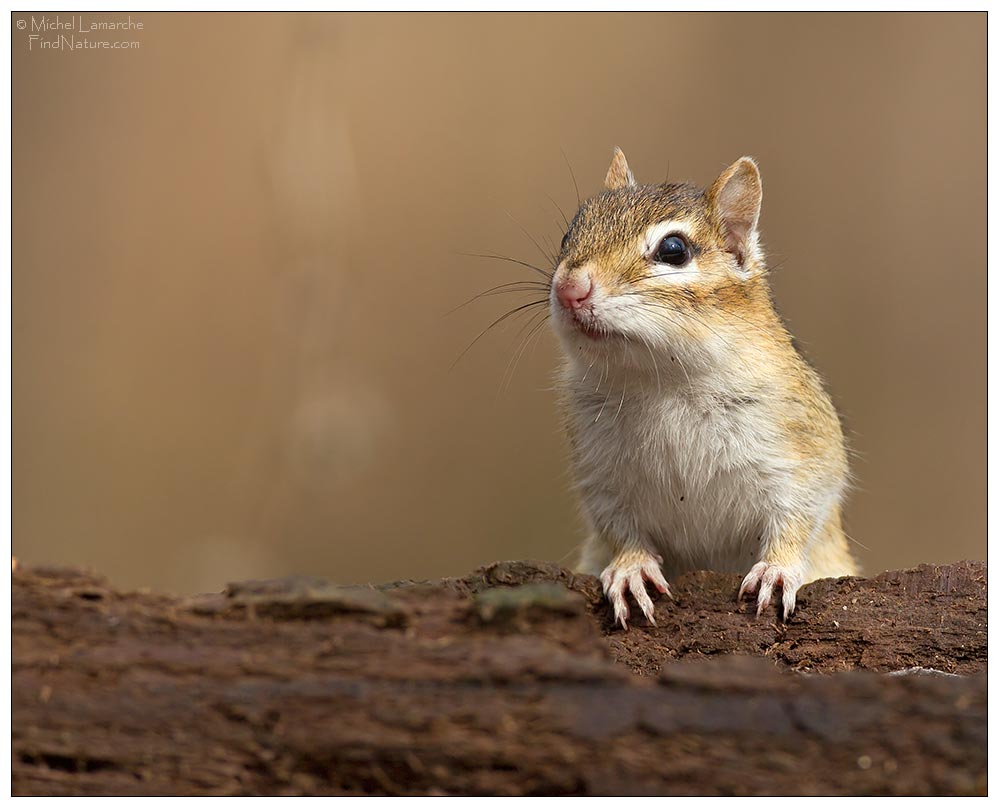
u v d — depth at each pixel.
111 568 15.84
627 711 4.78
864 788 4.66
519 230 17.95
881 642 6.70
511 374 17.42
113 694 4.86
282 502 16.14
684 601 7.27
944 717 4.73
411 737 4.78
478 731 4.77
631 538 8.70
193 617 5.06
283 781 4.82
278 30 17.55
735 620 7.11
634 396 8.46
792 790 4.68
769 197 17.91
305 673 4.90
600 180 18.16
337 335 16.62
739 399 8.30
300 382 16.48
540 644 4.97
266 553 15.91
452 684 4.85
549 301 8.41
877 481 17.16
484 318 17.67
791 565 7.95
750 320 8.45
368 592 5.29
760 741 4.72
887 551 16.94
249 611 5.08
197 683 4.88
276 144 16.86
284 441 16.16
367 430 16.28
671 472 8.49
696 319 8.12
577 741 4.74
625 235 8.24
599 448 8.66
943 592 6.79
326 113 17.03
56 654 4.93
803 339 17.59
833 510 9.05
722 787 4.68
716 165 18.20
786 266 17.80
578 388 8.78
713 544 8.80
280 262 16.81
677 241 8.28
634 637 7.16
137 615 5.05
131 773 4.80
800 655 6.83
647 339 7.91
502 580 6.86
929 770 4.66
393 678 4.88
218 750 4.82
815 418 8.50
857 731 4.71
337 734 4.79
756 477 8.33
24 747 4.79
